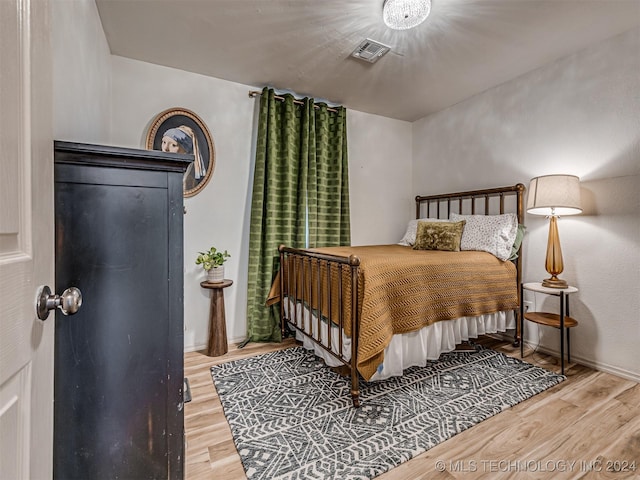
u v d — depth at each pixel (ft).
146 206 2.88
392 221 12.01
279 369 7.10
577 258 7.54
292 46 7.17
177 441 3.03
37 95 1.91
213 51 7.36
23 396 1.70
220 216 8.73
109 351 2.75
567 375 6.85
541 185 7.19
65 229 2.59
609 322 6.99
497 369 7.11
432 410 5.43
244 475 4.03
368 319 5.49
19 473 1.65
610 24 6.48
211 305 8.06
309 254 7.18
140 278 2.86
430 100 10.31
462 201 10.42
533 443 4.64
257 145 8.89
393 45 7.15
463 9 5.96
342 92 9.62
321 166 9.91
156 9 5.91
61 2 3.90
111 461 2.76
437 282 6.79
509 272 8.10
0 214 1.50
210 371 7.02
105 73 6.70
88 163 2.66
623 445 4.58
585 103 7.38
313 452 4.41
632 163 6.66
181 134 8.13
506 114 9.10
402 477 4.01
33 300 1.82
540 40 7.05
